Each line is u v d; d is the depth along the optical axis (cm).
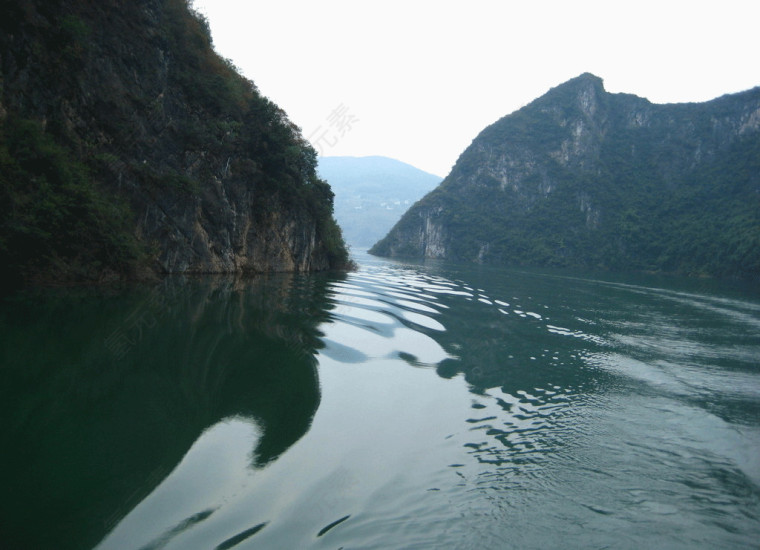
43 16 2445
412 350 1295
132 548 401
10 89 2203
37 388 801
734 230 11169
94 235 2272
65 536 414
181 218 3269
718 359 1468
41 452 576
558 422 831
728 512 561
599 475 640
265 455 607
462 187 18600
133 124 3005
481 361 1238
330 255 5850
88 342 1121
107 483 511
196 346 1151
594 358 1367
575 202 16038
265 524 452
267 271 4422
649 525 525
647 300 3450
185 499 487
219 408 764
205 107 3853
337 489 536
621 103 19638
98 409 726
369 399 870
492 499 552
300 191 4969
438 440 709
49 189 2062
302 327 1498
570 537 491
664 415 909
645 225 14075
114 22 3012
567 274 7562
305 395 864
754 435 820
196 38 4022
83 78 2669
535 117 19475
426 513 505
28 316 1366
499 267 9812
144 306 1681
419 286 3441
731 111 16600
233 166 4016
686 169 16462
